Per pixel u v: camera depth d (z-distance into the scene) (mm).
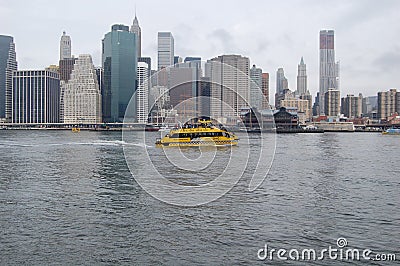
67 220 27547
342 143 116750
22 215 28828
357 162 61938
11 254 21656
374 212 29516
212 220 27406
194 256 21422
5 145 104562
